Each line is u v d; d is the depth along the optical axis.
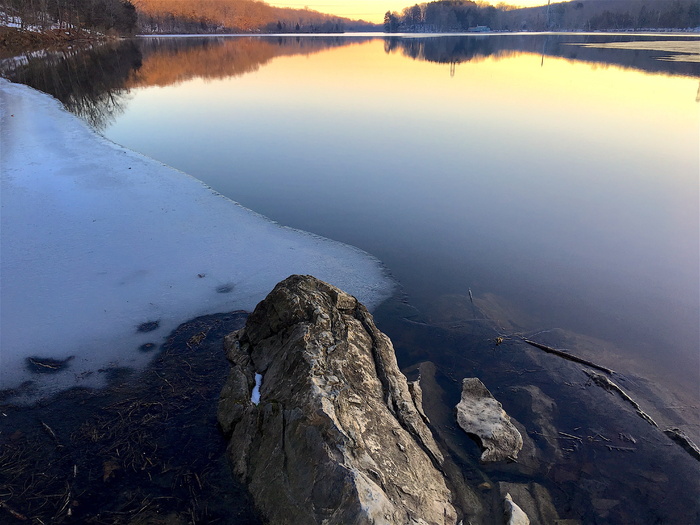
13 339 5.70
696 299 6.79
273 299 5.12
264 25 155.25
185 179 11.26
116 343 5.71
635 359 5.64
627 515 3.89
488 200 10.34
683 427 4.70
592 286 7.12
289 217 9.44
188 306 6.45
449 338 5.95
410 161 13.06
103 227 8.64
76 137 14.41
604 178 11.62
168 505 3.78
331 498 3.33
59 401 4.84
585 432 4.63
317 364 4.26
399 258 7.92
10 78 25.55
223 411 4.53
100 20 62.28
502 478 4.14
